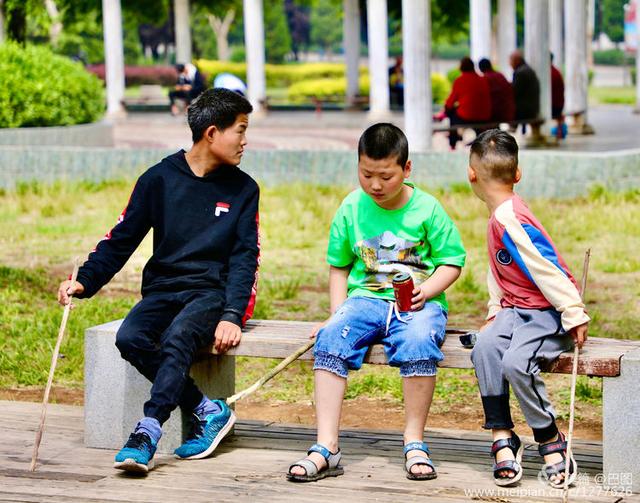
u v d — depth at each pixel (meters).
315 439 7.68
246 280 7.26
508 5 31.20
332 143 28.11
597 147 24.06
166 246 7.32
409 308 6.80
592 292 13.55
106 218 19.38
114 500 6.33
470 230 17.16
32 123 25.86
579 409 9.23
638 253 15.55
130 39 76.44
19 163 22.97
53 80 26.36
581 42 29.11
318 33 111.06
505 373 6.45
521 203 6.66
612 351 6.59
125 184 22.09
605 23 105.25
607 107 45.44
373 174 6.78
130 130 33.47
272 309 12.82
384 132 6.75
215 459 7.16
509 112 23.30
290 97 45.69
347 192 20.70
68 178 22.86
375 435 7.78
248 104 7.38
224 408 7.21
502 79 23.22
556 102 26.22
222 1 44.00
